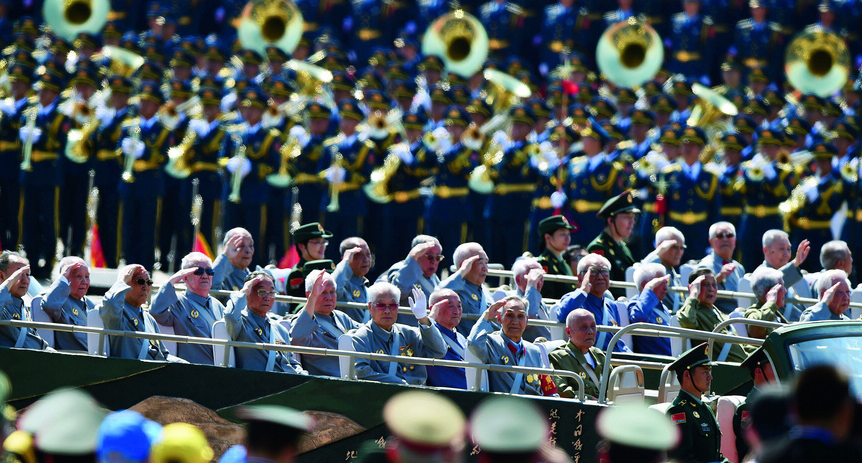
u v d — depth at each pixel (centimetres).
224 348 4312
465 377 4450
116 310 4306
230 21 10550
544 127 8206
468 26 9012
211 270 4669
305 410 4081
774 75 10106
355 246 5253
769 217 7581
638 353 4959
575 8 10138
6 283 4431
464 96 8225
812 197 7669
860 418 2305
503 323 4350
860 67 10144
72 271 4597
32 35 10000
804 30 9838
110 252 8000
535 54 10319
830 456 2064
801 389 2123
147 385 4181
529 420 1919
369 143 7881
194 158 7938
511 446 1883
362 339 4350
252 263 7825
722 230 5897
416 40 10300
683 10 10206
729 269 5544
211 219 7969
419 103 8831
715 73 10169
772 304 4944
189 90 8250
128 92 8094
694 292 4962
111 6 10794
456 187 7744
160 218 7975
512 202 7669
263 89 8444
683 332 4009
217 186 7969
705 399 4159
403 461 1795
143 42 9838
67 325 4281
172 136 7944
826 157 7706
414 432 1778
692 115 8625
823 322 3641
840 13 10150
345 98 8588
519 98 9019
